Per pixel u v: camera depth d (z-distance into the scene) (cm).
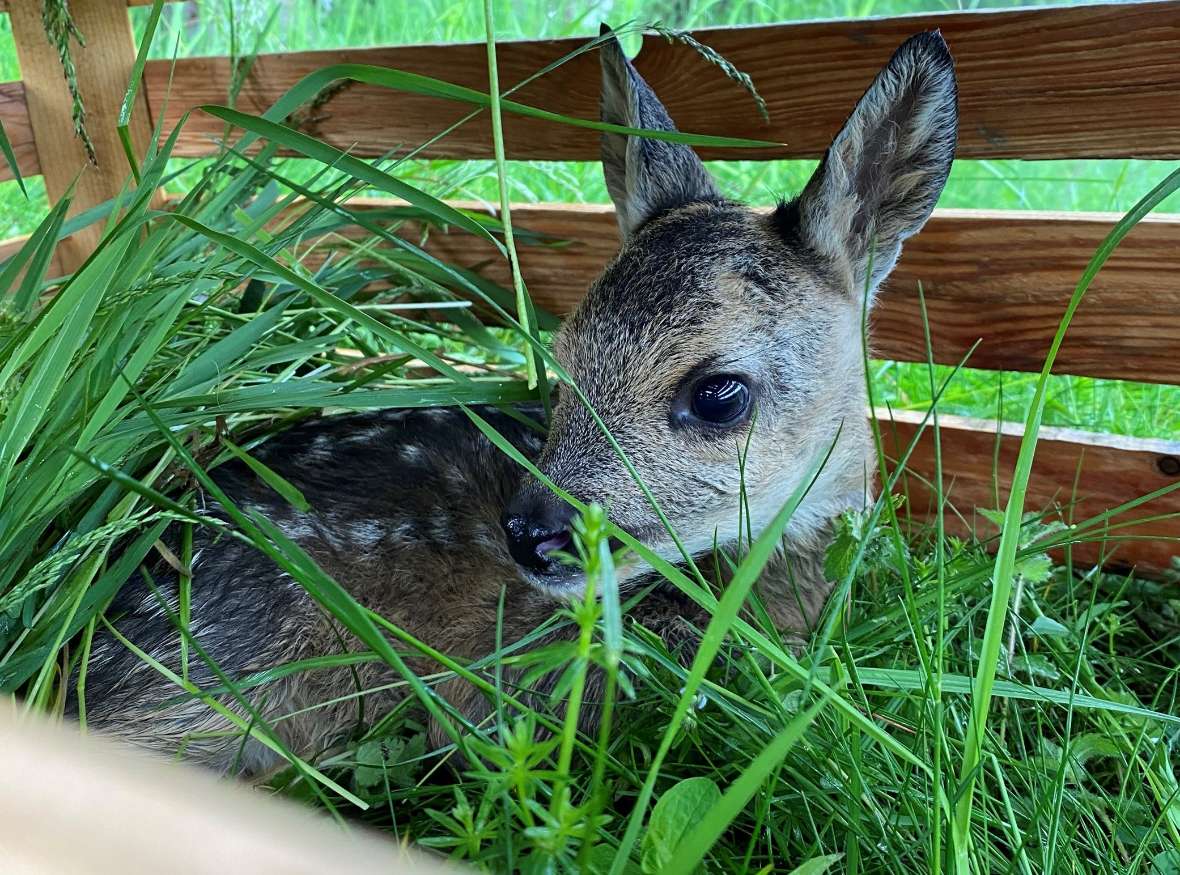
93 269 31
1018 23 39
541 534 31
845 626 32
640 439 33
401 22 84
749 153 45
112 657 33
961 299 44
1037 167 72
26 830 16
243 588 34
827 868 26
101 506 32
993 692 29
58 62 54
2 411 32
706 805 23
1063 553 45
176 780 19
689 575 36
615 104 40
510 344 56
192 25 83
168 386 35
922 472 47
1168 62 37
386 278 52
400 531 37
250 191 49
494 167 51
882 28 40
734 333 33
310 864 18
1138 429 51
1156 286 40
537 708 34
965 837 24
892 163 36
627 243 37
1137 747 30
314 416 41
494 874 25
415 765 33
